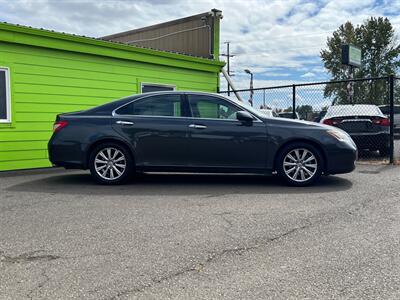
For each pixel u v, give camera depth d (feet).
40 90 30.50
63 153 23.61
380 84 52.95
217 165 23.26
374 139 34.22
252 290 10.16
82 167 23.68
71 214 16.99
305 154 22.89
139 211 17.44
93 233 14.46
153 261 11.93
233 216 16.58
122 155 23.61
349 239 13.76
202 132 23.11
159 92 24.13
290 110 42.98
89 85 33.55
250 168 23.15
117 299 9.72
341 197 19.98
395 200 19.17
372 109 36.81
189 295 9.91
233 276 10.94
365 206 18.11
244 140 22.91
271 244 13.30
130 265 11.65
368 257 12.19
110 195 20.75
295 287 10.30
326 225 15.33
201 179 25.58
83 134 23.47
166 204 18.67
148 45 52.19
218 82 45.01
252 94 42.22
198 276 10.94
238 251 12.70
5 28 27.66
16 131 29.40
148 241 13.60
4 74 28.78
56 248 12.99
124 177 23.62
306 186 22.89
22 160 29.84
